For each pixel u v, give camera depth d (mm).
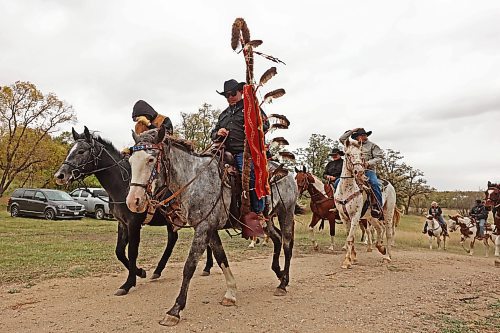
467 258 12805
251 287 7434
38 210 24906
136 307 6062
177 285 7539
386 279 8383
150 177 5387
